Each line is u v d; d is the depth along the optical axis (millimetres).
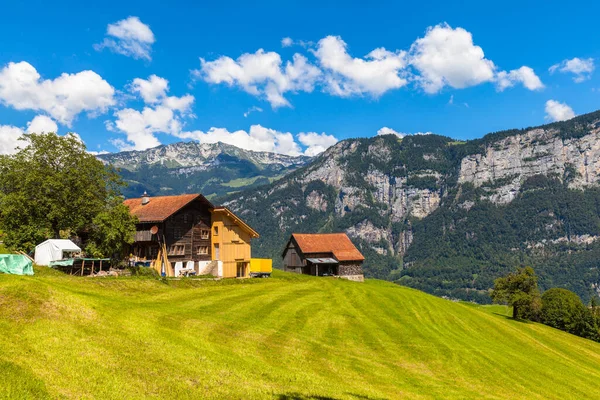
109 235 52688
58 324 22172
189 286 52094
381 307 53969
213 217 70750
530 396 31750
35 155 52969
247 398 18781
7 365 16531
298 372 24938
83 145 56906
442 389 28016
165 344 23578
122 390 16906
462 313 65812
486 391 30141
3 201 49969
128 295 40938
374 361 31672
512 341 56500
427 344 39594
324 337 35781
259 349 28047
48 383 16016
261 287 59219
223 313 37969
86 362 18719
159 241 61750
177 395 17562
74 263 51469
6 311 21953
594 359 61562
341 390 23156
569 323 106312
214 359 23234
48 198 51656
